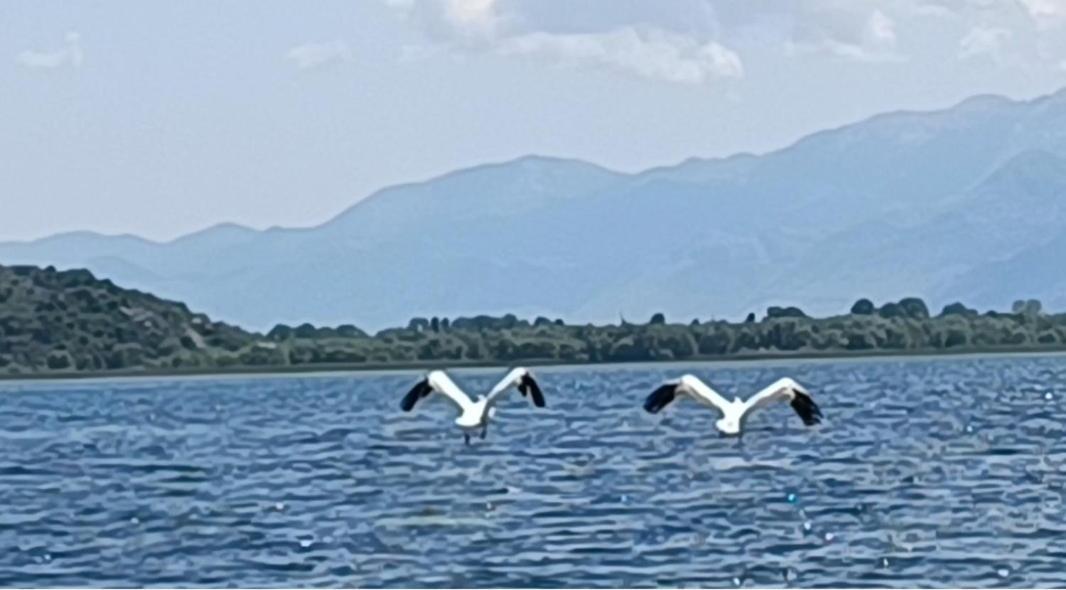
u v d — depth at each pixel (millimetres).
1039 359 170375
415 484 58312
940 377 129250
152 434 85500
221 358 166250
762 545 45750
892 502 52406
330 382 149625
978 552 44719
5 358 160625
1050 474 58469
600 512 50938
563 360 172500
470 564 44219
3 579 44250
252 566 45094
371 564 44688
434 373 56219
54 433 88000
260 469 65062
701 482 57156
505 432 77750
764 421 81125
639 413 89938
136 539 49000
